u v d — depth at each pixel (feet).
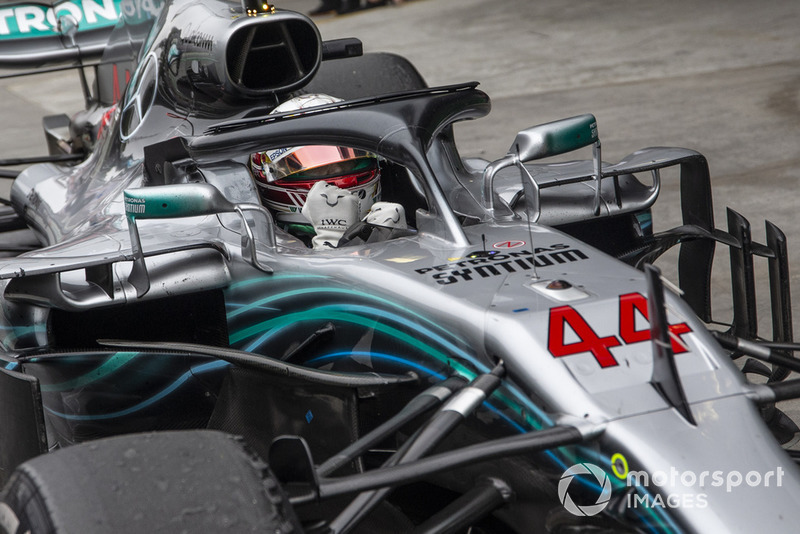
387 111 11.93
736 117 33.91
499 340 9.04
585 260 10.27
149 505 7.15
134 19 19.95
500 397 9.16
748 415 8.48
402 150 11.59
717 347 9.15
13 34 22.24
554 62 46.68
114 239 12.96
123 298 11.76
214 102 15.33
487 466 9.56
